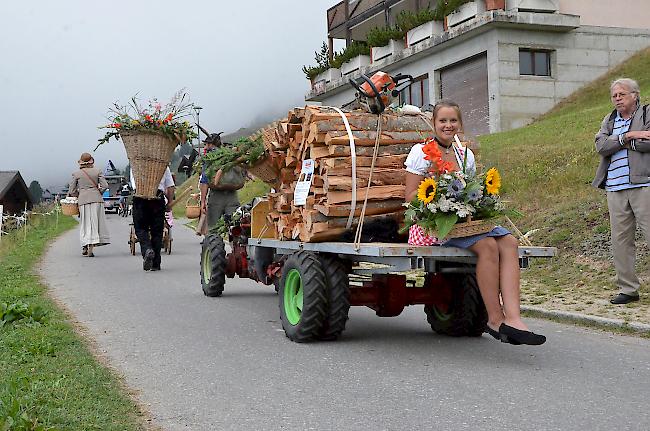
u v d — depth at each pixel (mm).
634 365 5934
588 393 5121
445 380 5535
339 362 6180
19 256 15391
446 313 7301
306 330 6824
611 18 25531
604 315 7758
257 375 5797
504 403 4906
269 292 10633
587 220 11461
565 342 6879
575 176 13945
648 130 8117
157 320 8258
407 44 28328
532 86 24359
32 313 7750
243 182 12227
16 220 26578
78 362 5965
